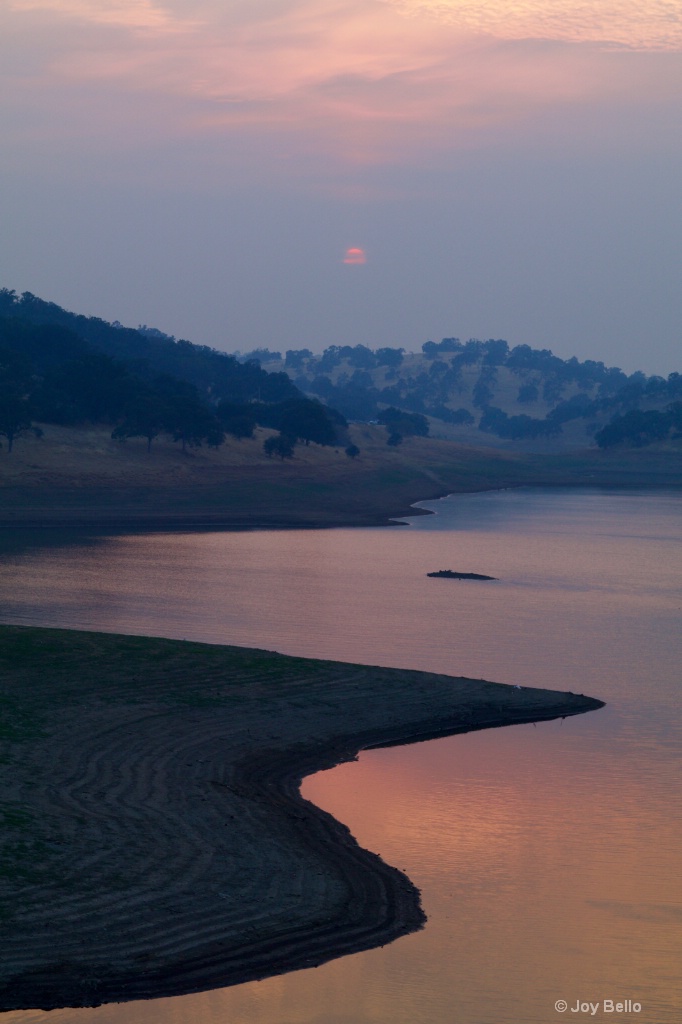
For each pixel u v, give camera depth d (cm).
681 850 2434
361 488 16788
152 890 1969
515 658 4641
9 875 1936
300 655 4516
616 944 1945
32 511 11819
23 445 14688
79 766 2680
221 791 2652
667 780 2966
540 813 2673
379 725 3397
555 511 14525
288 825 2462
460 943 1920
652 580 7581
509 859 2359
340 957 1830
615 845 2456
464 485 19762
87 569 7412
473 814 2656
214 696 3453
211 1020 1603
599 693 4028
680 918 2067
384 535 10712
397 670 4006
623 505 15912
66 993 1638
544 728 3516
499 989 1758
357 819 2597
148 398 16338
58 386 17175
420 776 2959
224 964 1761
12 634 3847
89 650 3769
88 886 1945
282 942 1853
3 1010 1591
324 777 2925
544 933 1981
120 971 1706
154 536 10112
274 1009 1652
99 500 12988
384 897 2094
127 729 3048
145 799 2491
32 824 2200
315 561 8250
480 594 6638
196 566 7744
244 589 6575
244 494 14500
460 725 3516
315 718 3378
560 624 5581
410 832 2517
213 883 2036
